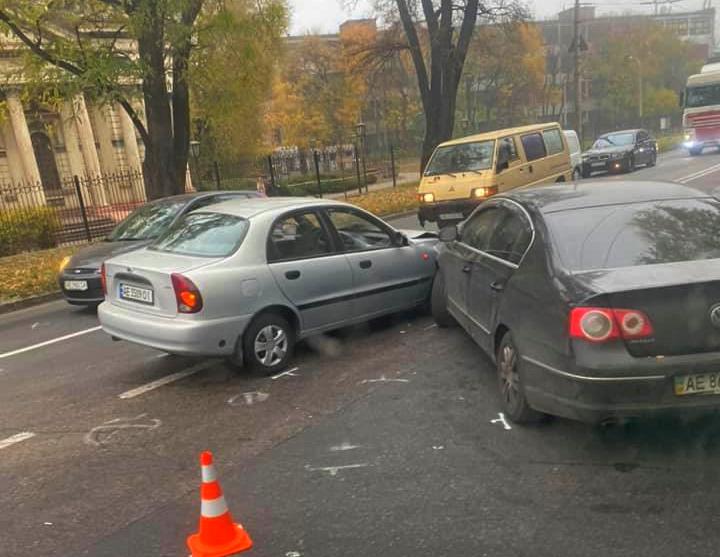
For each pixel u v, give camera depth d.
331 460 3.80
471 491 3.34
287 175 34.31
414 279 6.59
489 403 4.46
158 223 9.02
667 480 3.31
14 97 24.42
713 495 3.14
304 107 50.88
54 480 3.80
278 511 3.28
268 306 5.33
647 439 3.77
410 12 23.70
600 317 3.29
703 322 3.26
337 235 6.03
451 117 22.66
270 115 48.69
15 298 10.27
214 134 34.22
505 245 4.62
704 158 27.23
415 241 6.84
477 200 11.83
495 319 4.41
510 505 3.18
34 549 3.09
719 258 3.61
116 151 31.98
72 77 13.33
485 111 60.03
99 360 6.35
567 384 3.43
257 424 4.42
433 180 12.62
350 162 46.00
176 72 15.38
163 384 5.41
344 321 5.99
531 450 3.74
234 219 5.64
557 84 69.38
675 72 72.75
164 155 15.62
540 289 3.76
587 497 3.21
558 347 3.48
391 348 5.89
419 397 4.67
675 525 2.92
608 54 67.25
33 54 13.93
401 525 3.08
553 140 14.02
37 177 27.28
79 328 8.01
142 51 14.19
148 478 3.75
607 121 72.69
